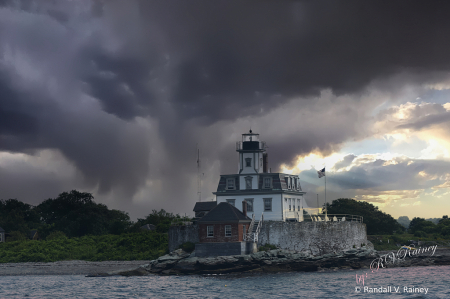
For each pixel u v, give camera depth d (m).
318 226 86.44
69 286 69.31
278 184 91.31
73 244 115.56
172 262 80.31
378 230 146.88
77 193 177.00
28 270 93.69
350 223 92.75
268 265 78.81
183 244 84.69
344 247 89.62
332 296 56.97
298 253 82.50
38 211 198.38
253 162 93.19
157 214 157.62
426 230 149.25
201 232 80.62
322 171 98.38
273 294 58.41
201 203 111.50
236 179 93.81
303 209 99.25
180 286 65.81
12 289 67.19
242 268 77.62
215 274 77.62
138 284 69.00
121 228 134.75
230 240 79.25
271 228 84.94
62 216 174.88
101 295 60.00
